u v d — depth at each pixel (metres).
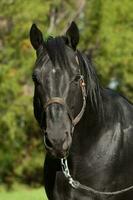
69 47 8.46
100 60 28.42
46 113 8.07
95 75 8.97
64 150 7.96
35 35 8.74
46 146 8.11
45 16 28.34
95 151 8.83
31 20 28.14
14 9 28.31
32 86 28.67
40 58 8.37
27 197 22.81
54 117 8.01
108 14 28.42
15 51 28.31
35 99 8.48
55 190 8.95
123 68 28.50
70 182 8.73
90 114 8.77
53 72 8.14
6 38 28.62
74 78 8.21
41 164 29.45
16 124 27.92
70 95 8.16
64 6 29.75
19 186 29.84
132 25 28.81
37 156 29.47
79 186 8.78
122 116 9.23
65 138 7.97
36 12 28.05
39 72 8.20
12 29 28.38
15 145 29.02
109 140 8.93
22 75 28.17
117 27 28.64
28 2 28.27
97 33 28.94
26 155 29.47
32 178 30.25
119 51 28.22
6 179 30.09
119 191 8.99
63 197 8.93
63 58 8.22
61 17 29.59
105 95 9.25
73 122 8.31
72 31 8.56
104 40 28.30
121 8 28.44
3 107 28.05
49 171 9.01
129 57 28.19
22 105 27.89
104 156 8.85
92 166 8.80
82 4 29.45
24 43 28.17
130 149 9.12
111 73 29.08
